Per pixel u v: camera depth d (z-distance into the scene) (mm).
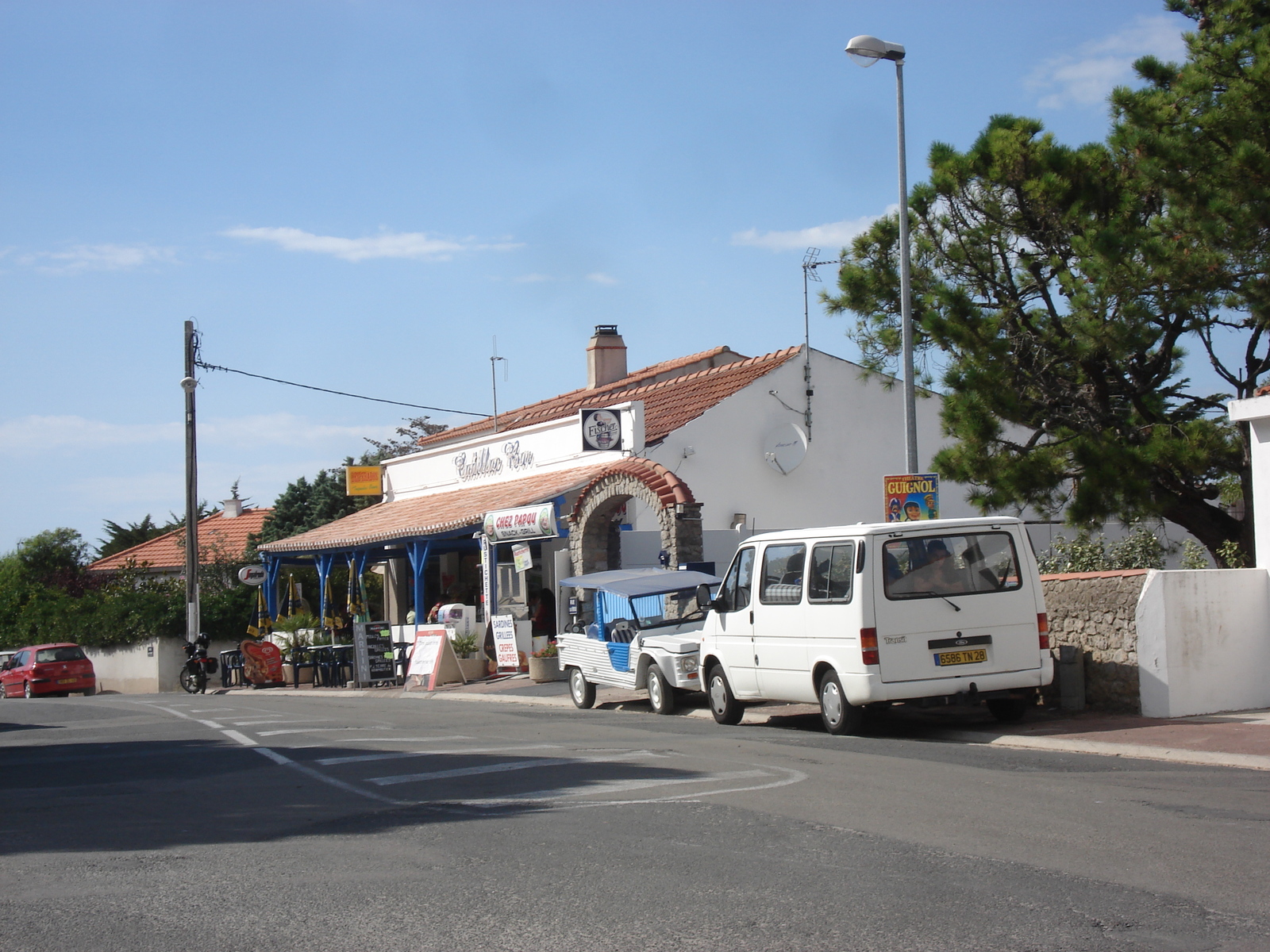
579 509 23891
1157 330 16891
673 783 9445
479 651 26203
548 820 8055
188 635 33688
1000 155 17828
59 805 9750
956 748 11516
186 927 5652
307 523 50250
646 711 17281
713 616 15062
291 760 12242
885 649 12312
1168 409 19031
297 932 5492
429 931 5434
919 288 19469
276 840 7777
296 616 34250
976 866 6293
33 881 6770
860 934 5152
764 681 14047
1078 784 8992
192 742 14867
